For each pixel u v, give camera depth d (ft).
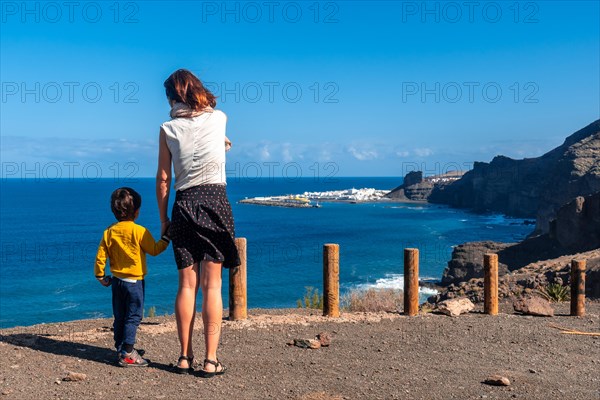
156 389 13.62
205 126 14.42
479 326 21.89
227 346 18.17
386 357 17.35
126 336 15.24
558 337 20.67
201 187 14.39
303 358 16.89
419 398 13.75
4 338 17.89
